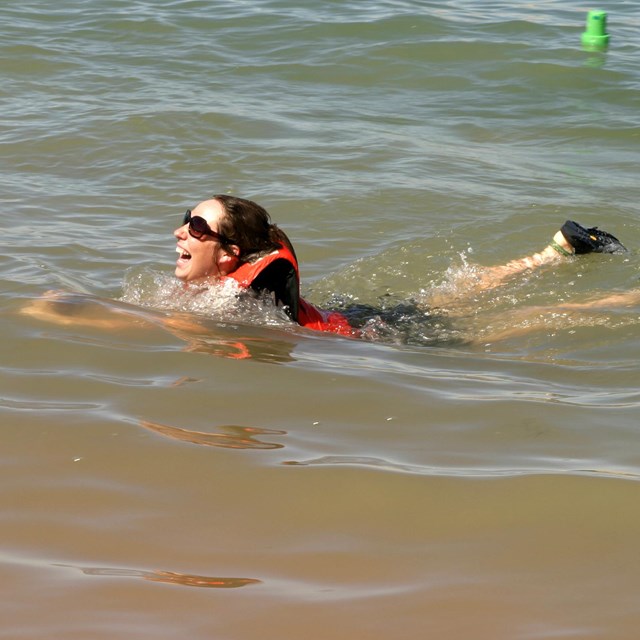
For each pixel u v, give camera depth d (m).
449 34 49.62
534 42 48.81
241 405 15.20
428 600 10.09
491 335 20.27
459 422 14.80
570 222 25.48
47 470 12.83
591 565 10.80
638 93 42.41
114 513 11.79
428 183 31.91
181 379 16.20
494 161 34.72
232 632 9.49
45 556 10.83
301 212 29.19
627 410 15.38
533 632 9.55
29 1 54.03
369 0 55.88
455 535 11.43
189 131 36.16
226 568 10.67
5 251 24.36
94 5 53.62
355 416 14.94
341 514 11.88
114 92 40.78
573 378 17.16
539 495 12.35
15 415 14.48
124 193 30.38
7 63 43.94
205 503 12.09
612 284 23.80
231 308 19.92
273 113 39.16
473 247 26.97
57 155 33.47
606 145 36.88
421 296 23.83
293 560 10.86
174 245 26.08
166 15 52.25
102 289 22.42
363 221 28.70
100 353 17.20
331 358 17.83
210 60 46.06
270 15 52.50
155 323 19.02
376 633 9.52
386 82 44.06
